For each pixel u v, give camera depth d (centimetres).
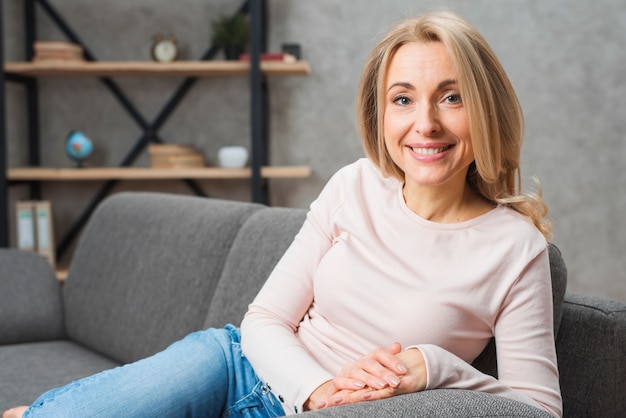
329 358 130
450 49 115
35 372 196
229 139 389
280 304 138
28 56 386
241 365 141
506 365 118
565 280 135
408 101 121
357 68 379
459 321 120
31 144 390
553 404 114
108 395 124
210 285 192
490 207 130
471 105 116
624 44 363
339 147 384
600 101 367
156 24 388
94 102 393
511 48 370
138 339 205
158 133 392
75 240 398
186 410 132
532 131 372
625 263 371
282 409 132
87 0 389
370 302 125
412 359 110
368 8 375
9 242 384
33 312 232
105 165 395
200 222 204
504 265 120
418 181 121
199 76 385
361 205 135
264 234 180
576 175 372
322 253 139
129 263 220
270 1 381
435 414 98
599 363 142
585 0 363
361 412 97
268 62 345
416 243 126
